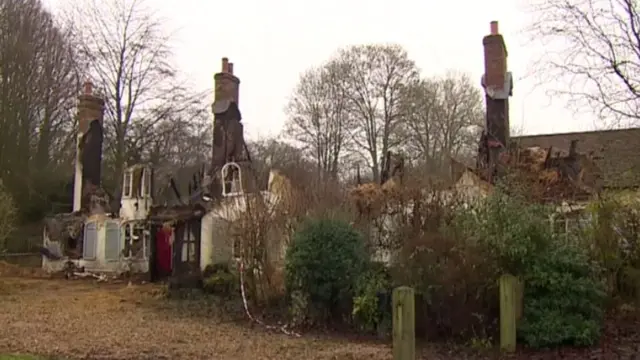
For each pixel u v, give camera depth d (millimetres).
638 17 12258
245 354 10531
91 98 30781
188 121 38750
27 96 36781
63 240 29094
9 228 26125
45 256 29094
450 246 11695
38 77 37844
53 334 12281
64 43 39656
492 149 19469
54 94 38812
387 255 13836
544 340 10508
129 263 27000
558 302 10766
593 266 11352
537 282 10922
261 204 16109
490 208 11789
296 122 46562
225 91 26297
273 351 10859
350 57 46406
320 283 13703
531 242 11125
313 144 46219
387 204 14125
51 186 36469
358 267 13656
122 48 38031
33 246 33406
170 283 19734
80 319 14734
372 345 11578
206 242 22406
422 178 14672
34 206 35125
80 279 25953
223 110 25844
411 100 45562
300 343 11773
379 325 12570
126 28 38125
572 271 11070
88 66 37875
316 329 13414
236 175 22453
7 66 35938
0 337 11727
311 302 13812
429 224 12594
